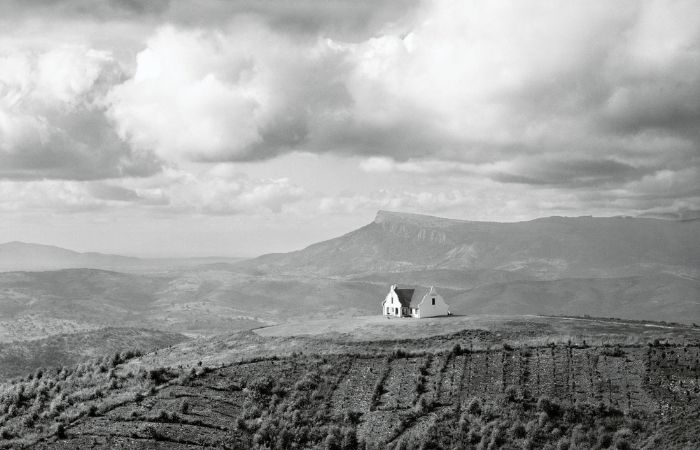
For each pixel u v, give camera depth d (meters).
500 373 119.94
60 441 105.31
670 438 99.00
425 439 105.06
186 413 114.19
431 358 128.12
